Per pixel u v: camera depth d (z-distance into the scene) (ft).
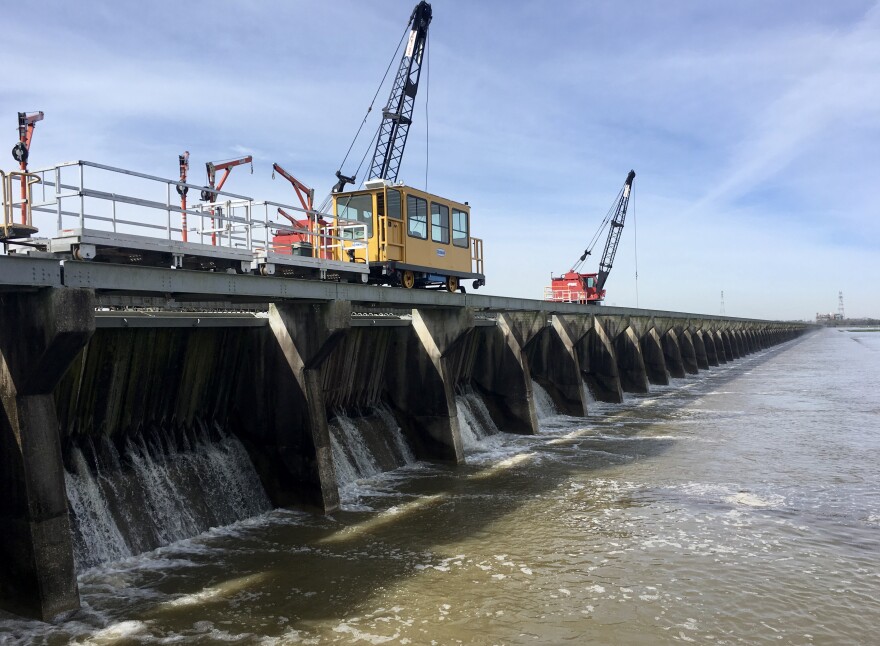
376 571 40.81
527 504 55.47
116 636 32.09
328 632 33.09
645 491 59.62
